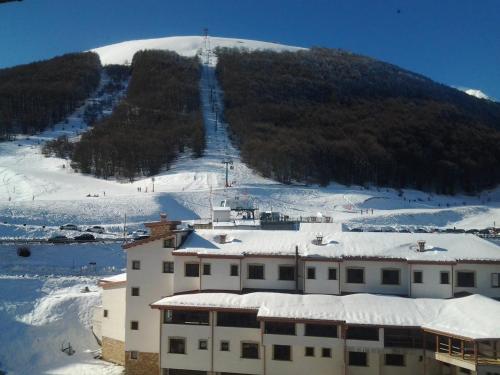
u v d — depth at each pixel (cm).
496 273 4397
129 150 19562
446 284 4388
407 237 4884
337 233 5066
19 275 6438
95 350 5159
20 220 10412
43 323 5247
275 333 4103
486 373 3681
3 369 4559
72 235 8912
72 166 18788
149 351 4659
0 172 16800
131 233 9506
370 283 4531
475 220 14625
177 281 4688
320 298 4338
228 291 4597
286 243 4834
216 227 6219
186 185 16175
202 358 4306
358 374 4116
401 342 3984
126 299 4756
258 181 17538
